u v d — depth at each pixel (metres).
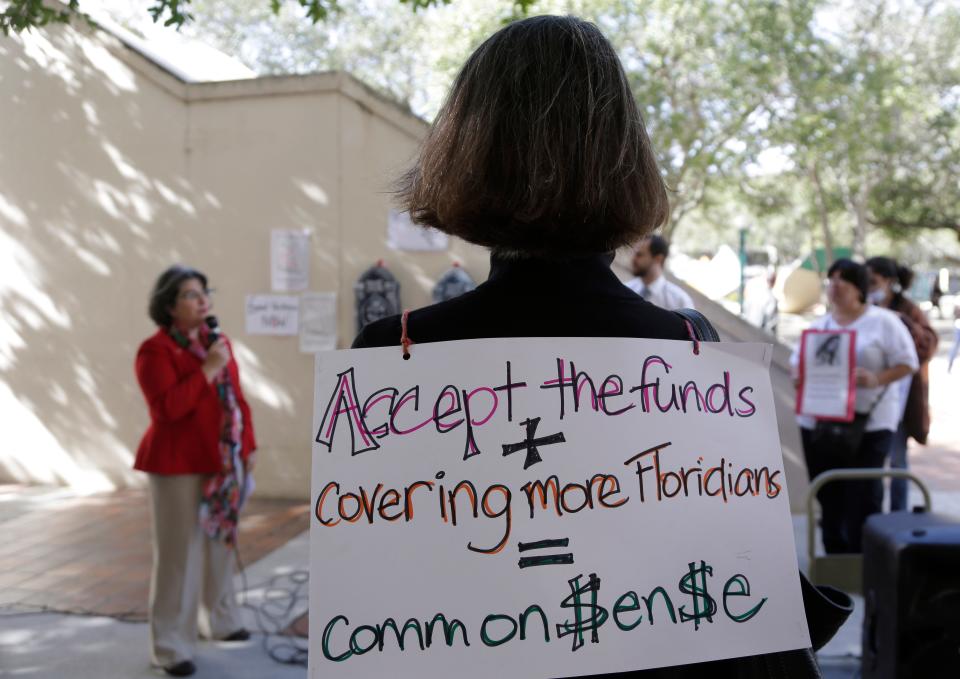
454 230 1.15
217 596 4.14
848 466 5.04
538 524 1.10
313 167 6.74
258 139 6.80
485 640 1.07
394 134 6.65
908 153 24.23
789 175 25.36
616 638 1.09
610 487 1.12
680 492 1.14
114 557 5.39
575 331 1.15
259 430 6.87
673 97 16.31
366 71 16.39
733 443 1.18
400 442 1.11
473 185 1.10
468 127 1.12
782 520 1.18
